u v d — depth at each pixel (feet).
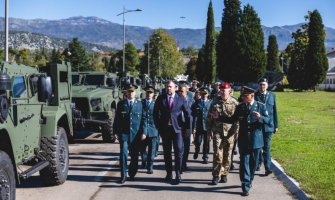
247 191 27.20
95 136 57.21
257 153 27.73
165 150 31.04
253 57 241.96
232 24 245.65
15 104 23.41
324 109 106.73
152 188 29.19
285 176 31.22
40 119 28.32
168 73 376.89
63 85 33.94
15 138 23.48
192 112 38.88
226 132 30.07
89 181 31.19
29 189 28.73
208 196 27.12
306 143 47.55
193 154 43.55
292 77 250.98
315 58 235.61
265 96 33.01
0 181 20.51
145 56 383.45
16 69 25.66
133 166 31.55
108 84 57.47
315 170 32.68
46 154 28.55
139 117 31.07
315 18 233.96
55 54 358.23
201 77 383.65
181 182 30.94
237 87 241.14
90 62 355.36
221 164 30.27
